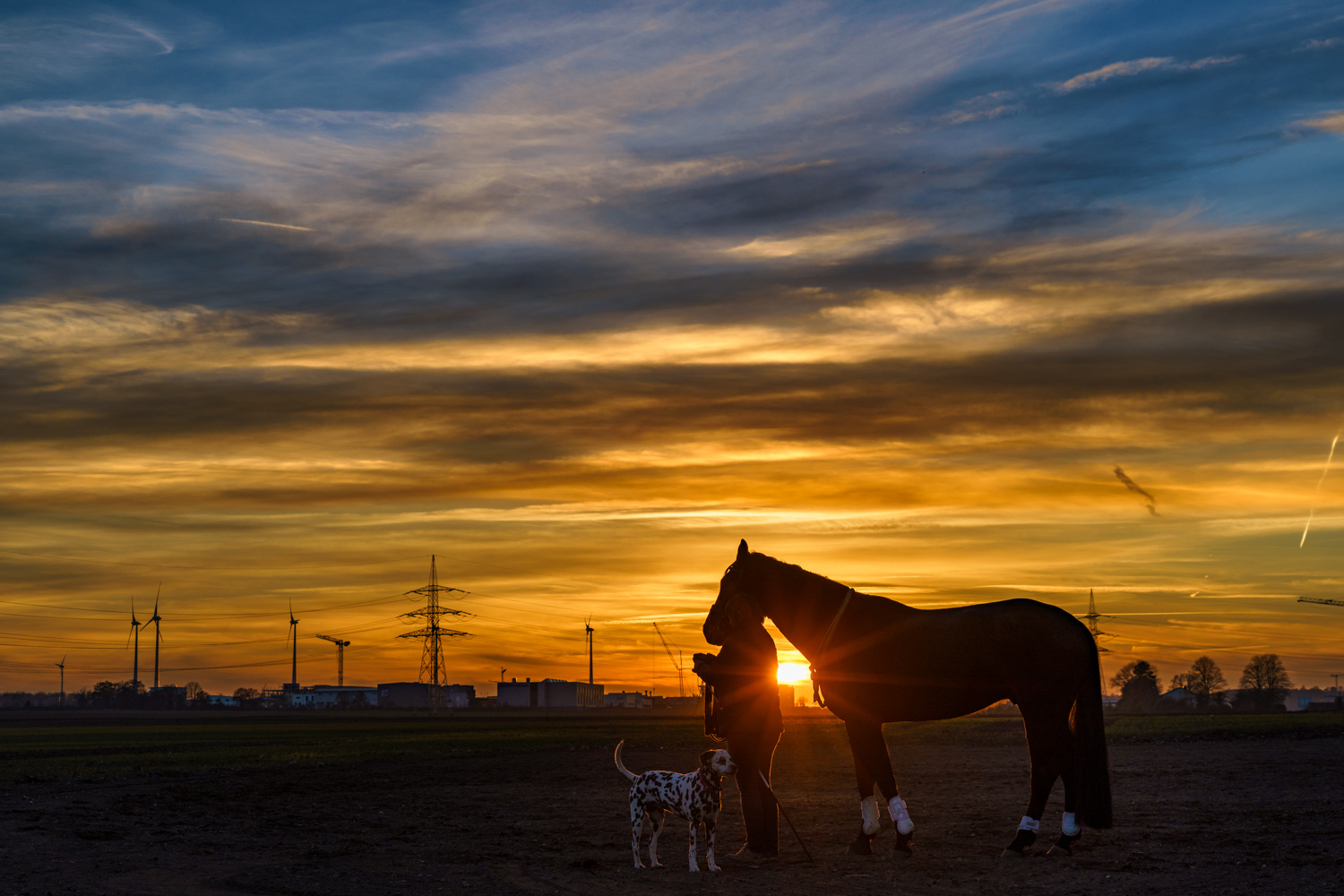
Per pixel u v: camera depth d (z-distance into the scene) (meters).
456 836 16.70
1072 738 13.38
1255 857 13.13
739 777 14.12
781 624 14.61
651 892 11.60
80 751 46.00
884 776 14.02
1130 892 11.10
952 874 12.34
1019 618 13.55
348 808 21.06
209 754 41.38
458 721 104.88
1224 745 40.78
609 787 26.11
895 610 14.20
